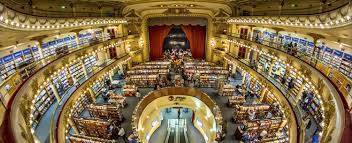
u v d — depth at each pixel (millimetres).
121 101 18250
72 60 15172
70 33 17078
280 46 16062
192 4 21672
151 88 21547
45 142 11219
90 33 20219
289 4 14797
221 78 21125
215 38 26953
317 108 12055
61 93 15461
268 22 14383
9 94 10086
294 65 13789
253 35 21719
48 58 14375
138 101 19297
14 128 6883
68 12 15922
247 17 16922
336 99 8508
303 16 10484
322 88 10227
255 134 14961
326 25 8773
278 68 17391
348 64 10898
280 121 14562
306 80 12133
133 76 21547
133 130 15438
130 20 24906
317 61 12258
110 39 21312
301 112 12656
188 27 28578
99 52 21844
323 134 8164
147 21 27641
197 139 22062
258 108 16375
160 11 25703
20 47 12352
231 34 24516
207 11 25078
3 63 11039
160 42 29438
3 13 6996
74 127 15047
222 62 27062
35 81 10766
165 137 22828
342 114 7500
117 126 16219
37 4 13266
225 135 15297
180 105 21781
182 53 31516
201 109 20938
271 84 15938
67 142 13812
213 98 19656
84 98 17844
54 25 11289
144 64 26281
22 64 12109
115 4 19734
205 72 22719
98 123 14938
